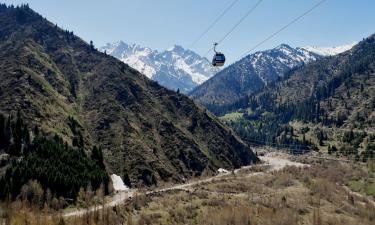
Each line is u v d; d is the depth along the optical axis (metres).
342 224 145.75
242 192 181.25
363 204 179.12
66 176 156.00
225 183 198.12
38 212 131.12
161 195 171.62
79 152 180.00
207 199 161.88
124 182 192.38
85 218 126.81
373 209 168.00
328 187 193.00
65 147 177.12
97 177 170.25
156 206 151.75
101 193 158.88
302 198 173.12
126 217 137.25
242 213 138.50
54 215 128.75
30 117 192.88
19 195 139.25
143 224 131.62
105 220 128.50
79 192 153.12
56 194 148.38
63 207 144.38
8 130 169.88
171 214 141.12
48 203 141.62
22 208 130.88
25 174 145.75
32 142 171.00
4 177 145.00
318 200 171.25
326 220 148.38
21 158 160.12
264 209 148.25
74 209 144.62
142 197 160.00
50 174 150.00
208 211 144.88
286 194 177.38
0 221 120.19
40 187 143.50
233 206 149.38
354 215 161.12
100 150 191.75
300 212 155.38
